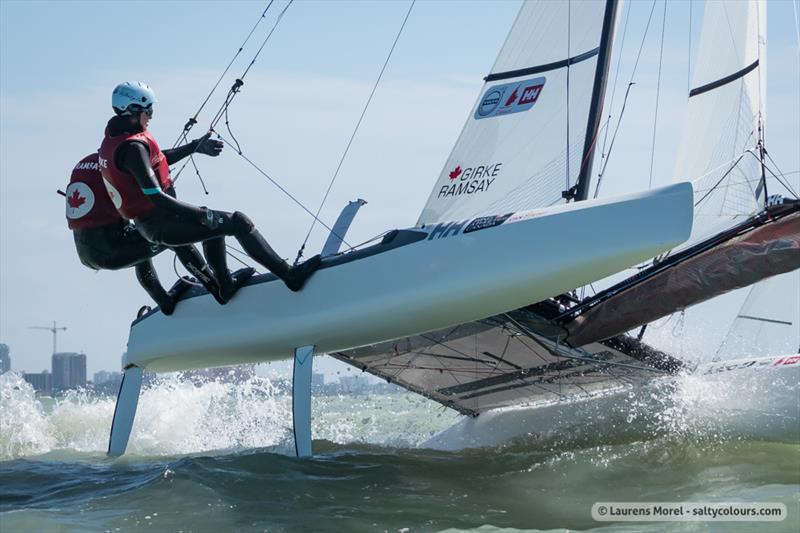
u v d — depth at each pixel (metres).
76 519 17.33
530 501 19.06
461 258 21.77
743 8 32.09
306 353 23.45
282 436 29.39
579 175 31.56
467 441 29.67
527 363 26.33
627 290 22.61
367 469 21.61
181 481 19.59
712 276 21.83
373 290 22.62
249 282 24.59
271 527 16.78
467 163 33.12
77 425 31.03
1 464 24.42
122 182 22.00
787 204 21.17
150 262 25.36
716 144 32.72
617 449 22.83
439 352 26.55
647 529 16.58
